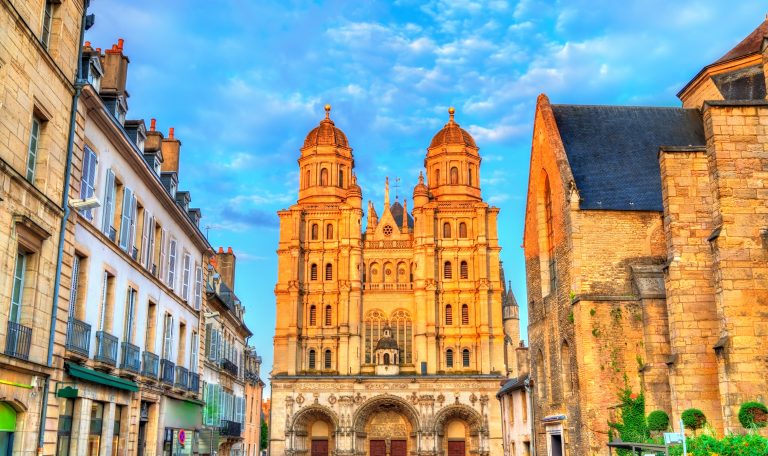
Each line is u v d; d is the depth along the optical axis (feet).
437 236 296.92
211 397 153.69
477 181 316.60
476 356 283.79
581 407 102.63
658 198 112.27
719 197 79.82
